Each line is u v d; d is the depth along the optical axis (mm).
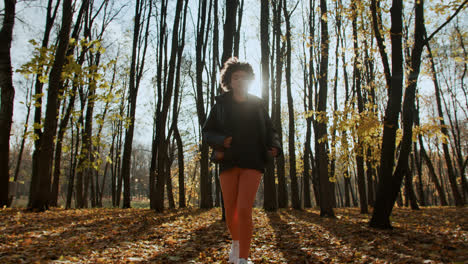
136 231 5746
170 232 5879
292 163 15258
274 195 12602
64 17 8992
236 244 2842
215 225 7188
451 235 5434
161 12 13164
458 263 3375
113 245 4324
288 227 7113
